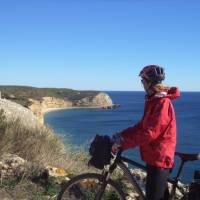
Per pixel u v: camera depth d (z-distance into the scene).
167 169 2.74
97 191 2.98
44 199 3.72
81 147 6.04
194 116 56.25
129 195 3.90
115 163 2.86
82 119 53.78
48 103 78.56
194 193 2.72
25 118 6.74
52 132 6.27
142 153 2.78
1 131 5.03
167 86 2.75
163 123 2.66
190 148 24.05
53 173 4.15
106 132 33.75
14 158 4.36
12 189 3.85
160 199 2.73
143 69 2.76
